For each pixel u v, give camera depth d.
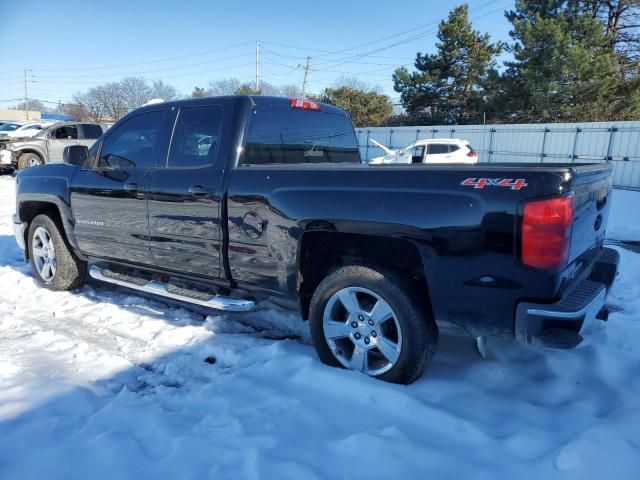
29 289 5.05
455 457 2.26
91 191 4.28
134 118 4.09
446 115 34.16
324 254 3.25
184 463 2.22
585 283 2.80
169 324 4.10
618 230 9.22
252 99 3.56
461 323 2.63
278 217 3.10
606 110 23.72
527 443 2.33
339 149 4.43
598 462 2.11
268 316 4.25
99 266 4.74
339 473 2.16
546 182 2.35
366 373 2.96
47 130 17.80
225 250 3.42
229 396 2.83
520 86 25.50
